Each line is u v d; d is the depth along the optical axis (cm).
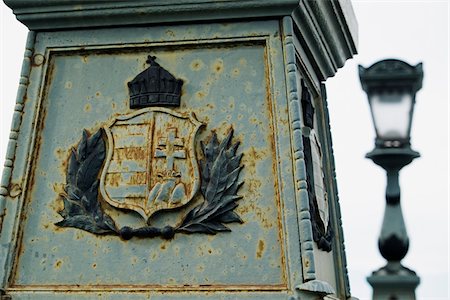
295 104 326
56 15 364
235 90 341
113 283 307
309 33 388
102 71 358
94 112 347
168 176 319
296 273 293
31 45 365
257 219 311
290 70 335
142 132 331
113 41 361
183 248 309
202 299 294
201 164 322
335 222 432
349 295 422
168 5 354
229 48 353
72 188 328
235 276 301
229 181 318
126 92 349
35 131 345
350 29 450
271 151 324
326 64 448
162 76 344
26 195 331
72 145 341
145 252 311
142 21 360
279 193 312
